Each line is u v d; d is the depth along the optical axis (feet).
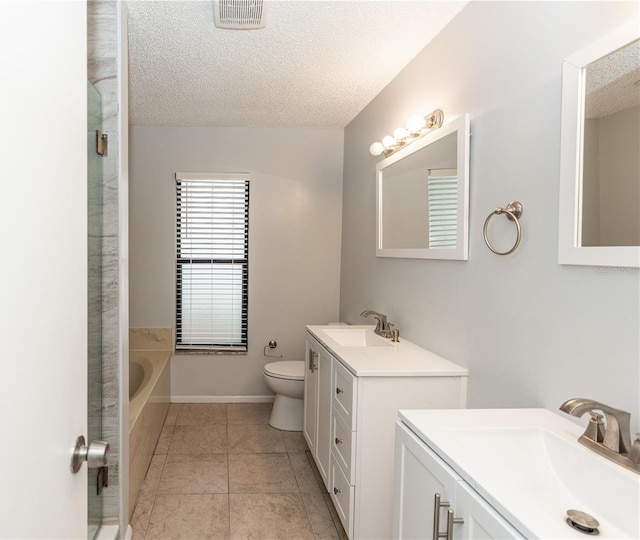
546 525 2.76
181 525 7.25
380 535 6.31
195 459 9.62
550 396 4.74
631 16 3.86
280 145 13.29
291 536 7.06
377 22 7.12
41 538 2.31
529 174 5.13
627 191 3.76
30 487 2.19
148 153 12.91
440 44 7.37
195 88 10.03
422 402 6.33
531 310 5.06
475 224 6.24
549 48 4.83
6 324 1.95
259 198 13.25
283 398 11.46
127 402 6.14
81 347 2.93
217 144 13.09
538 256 4.95
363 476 6.27
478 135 6.21
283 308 13.42
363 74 9.20
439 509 3.57
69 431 2.72
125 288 5.98
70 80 2.70
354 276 12.05
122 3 5.74
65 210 2.63
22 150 2.08
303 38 7.65
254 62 8.64
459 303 6.61
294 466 9.43
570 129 4.39
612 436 3.63
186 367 13.25
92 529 5.53
